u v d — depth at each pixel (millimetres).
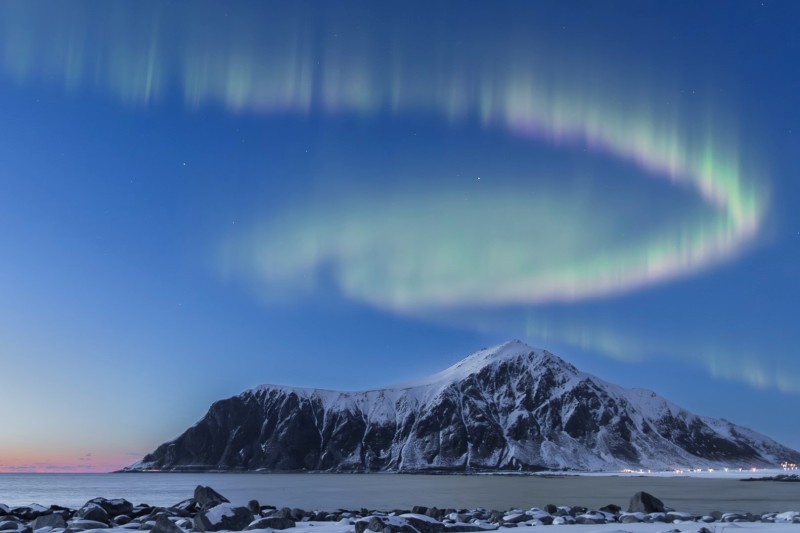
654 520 34219
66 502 96938
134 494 132500
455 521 36719
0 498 114875
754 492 124625
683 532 25281
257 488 162375
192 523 28234
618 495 113062
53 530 26078
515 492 129500
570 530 27844
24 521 33812
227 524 27062
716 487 160125
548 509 40594
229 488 162750
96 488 179875
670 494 114688
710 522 32312
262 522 27156
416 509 43500
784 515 33875
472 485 185125
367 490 144375
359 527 25406
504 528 28906
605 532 26625
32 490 163000
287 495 118500
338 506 81375
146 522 30438
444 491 137875
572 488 155500
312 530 26656
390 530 24281
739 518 34688
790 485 178750
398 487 169250
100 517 32438
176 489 168375
